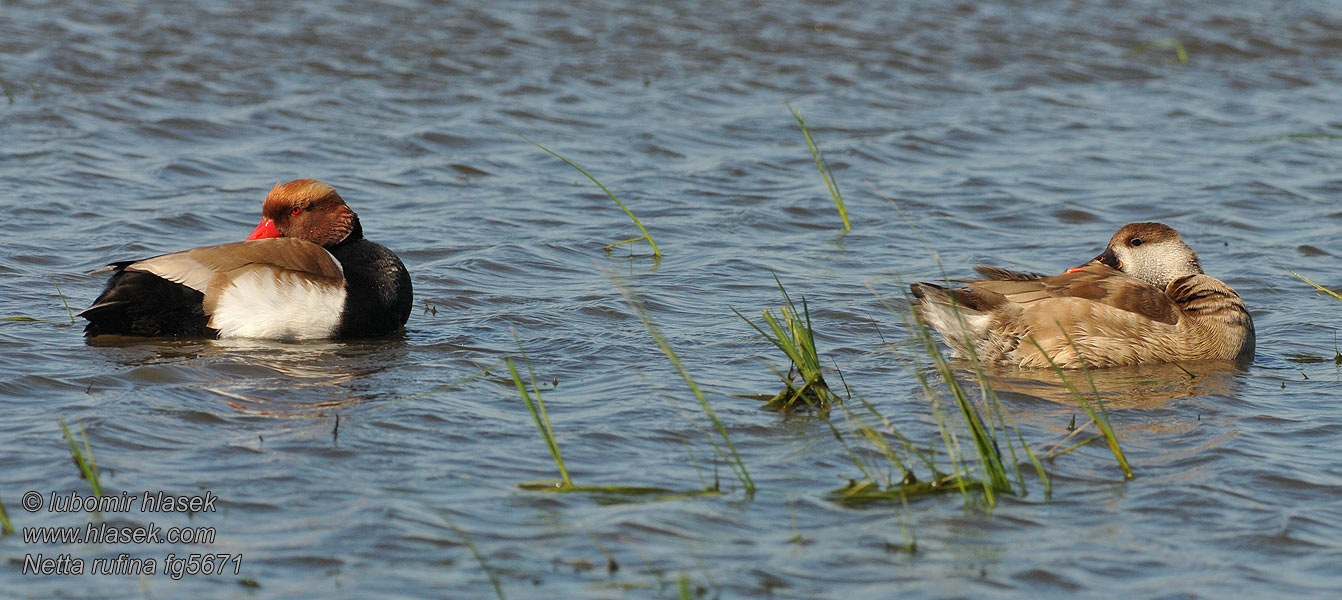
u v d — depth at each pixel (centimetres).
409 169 2012
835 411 1100
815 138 2273
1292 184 2061
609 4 2995
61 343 1234
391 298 1338
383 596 764
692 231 1784
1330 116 2484
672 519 874
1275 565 834
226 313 1276
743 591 782
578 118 2314
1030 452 951
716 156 2156
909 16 3042
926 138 2288
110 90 2258
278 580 781
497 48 2661
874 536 861
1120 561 832
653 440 1023
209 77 2366
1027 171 2123
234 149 2058
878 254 1698
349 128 2186
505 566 805
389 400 1102
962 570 816
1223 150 2259
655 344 1294
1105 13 3133
